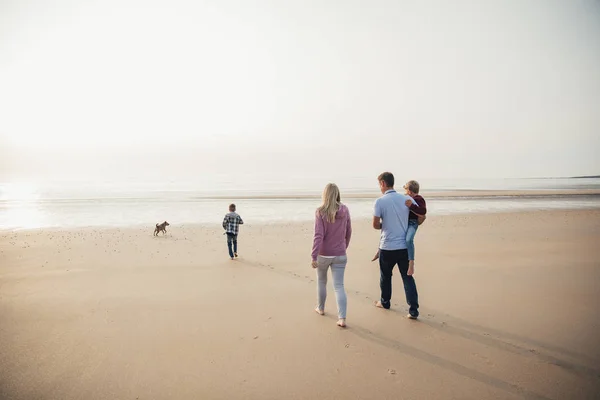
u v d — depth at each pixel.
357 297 5.15
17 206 22.14
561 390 2.76
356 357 3.33
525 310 4.49
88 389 2.86
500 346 3.51
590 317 4.23
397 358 3.30
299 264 7.34
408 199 4.21
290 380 2.96
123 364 3.25
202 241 10.32
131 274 6.54
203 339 3.76
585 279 5.92
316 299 5.07
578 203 22.03
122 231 12.43
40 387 2.89
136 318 4.38
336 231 3.98
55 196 31.70
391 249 4.25
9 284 5.91
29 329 4.05
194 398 2.73
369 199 26.08
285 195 31.50
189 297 5.19
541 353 3.35
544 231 11.34
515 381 2.89
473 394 2.73
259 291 5.47
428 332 3.86
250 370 3.12
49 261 7.69
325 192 3.96
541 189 39.38
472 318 4.25
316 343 3.63
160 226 11.27
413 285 4.21
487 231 11.48
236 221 7.85
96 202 24.94
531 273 6.35
